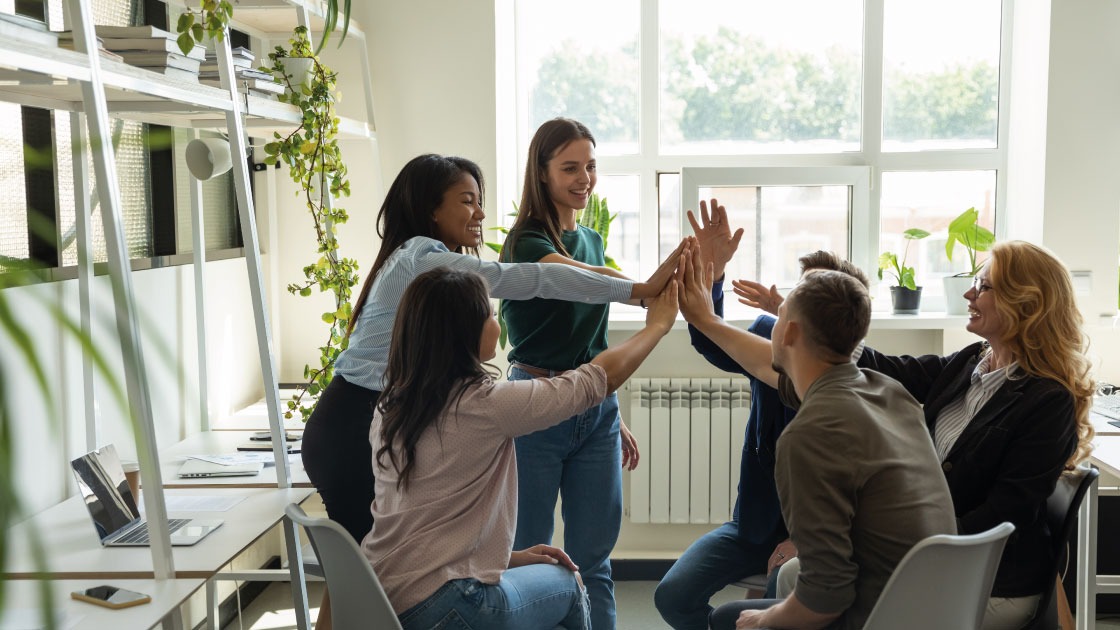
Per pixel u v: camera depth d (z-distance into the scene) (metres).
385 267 2.20
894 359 2.31
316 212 3.74
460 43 3.66
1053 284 1.99
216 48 2.39
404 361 1.76
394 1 3.66
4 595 0.47
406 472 1.73
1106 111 3.61
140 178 2.95
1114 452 2.65
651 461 3.79
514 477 1.84
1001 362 2.07
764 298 2.63
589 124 4.03
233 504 2.30
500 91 3.76
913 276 3.85
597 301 2.28
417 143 3.70
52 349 2.37
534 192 2.54
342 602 1.73
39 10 2.36
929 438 1.70
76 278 2.50
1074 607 3.17
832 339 1.67
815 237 3.96
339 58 3.69
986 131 3.97
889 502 1.58
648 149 4.02
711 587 2.44
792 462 1.59
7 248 2.29
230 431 3.15
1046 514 2.04
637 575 3.82
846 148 4.00
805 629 1.62
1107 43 3.58
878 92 3.94
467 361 1.76
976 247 3.77
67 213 2.55
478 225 2.34
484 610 1.70
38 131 2.42
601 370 1.90
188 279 3.14
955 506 1.98
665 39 3.99
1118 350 3.67
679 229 3.96
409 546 1.71
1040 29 3.67
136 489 2.26
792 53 3.97
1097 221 3.64
